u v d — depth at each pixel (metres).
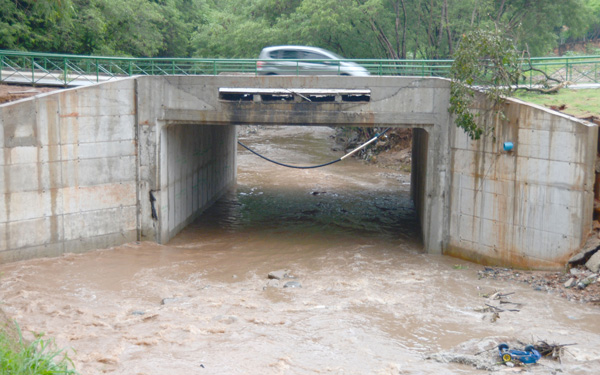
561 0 33.34
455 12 32.69
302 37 32.50
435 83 17.73
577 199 14.55
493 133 16.39
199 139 23.41
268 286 15.13
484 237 17.05
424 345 11.52
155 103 18.56
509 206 16.22
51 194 16.88
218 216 23.69
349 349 11.26
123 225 18.77
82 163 17.48
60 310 13.14
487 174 16.77
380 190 29.09
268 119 18.36
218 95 18.33
